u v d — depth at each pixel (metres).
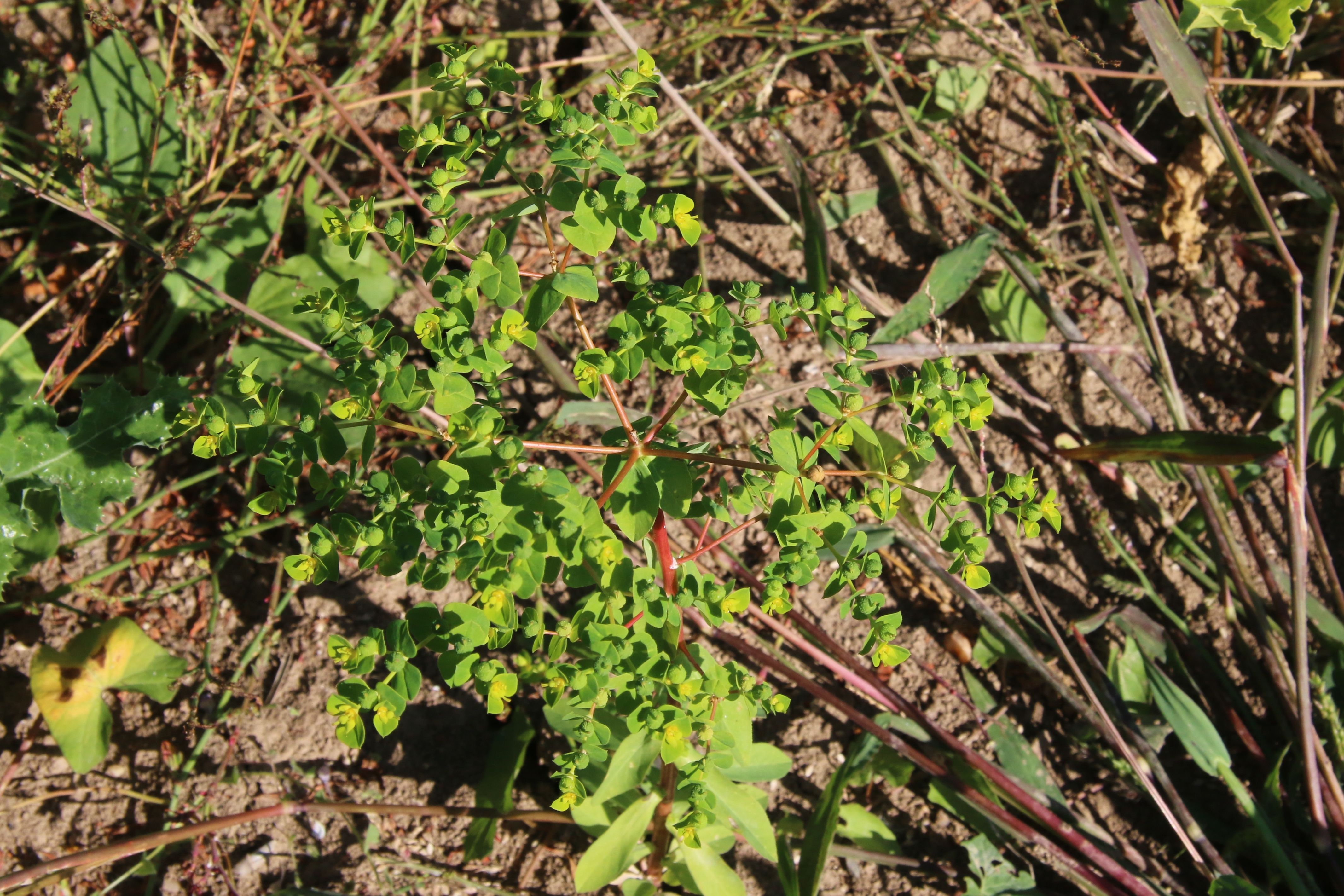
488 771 2.38
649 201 3.01
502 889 2.34
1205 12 2.39
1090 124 2.81
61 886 2.28
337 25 3.06
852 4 3.20
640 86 1.54
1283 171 2.53
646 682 1.61
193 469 2.62
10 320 2.67
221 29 2.99
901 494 1.77
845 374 1.59
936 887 2.36
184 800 2.37
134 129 2.75
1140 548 2.74
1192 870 2.38
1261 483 2.78
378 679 2.49
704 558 2.61
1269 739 2.50
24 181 2.35
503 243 1.50
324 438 1.52
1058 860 2.27
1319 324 2.41
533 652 2.46
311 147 2.92
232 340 2.53
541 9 3.13
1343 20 2.92
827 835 2.16
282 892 2.24
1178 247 2.98
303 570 1.46
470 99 1.52
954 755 2.40
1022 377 2.87
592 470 2.58
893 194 3.03
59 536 2.46
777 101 3.13
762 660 2.46
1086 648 2.53
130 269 2.71
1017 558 2.34
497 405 1.58
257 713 2.44
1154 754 2.38
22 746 2.39
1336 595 2.54
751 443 1.95
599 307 2.89
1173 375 2.90
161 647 2.36
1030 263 2.88
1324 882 2.31
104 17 2.48
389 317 2.79
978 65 3.07
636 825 2.01
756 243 2.98
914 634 2.63
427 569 1.44
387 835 2.39
